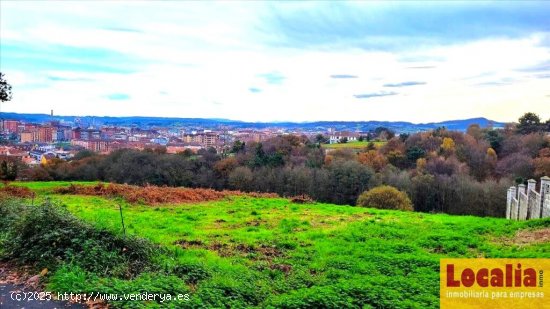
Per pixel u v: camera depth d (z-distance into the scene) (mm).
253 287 10078
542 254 13281
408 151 74312
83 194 29344
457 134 80188
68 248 11117
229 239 16188
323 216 23734
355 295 9375
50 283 9680
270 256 13891
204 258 12727
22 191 28750
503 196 51312
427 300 9406
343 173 57375
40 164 61219
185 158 67938
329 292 9305
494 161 66562
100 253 11062
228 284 9773
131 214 21625
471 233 17625
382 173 60406
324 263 12703
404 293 9781
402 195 39312
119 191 29531
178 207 25719
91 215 19578
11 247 11867
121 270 10531
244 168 63344
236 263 12531
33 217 12297
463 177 56562
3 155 56875
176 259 12086
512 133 79250
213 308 8461
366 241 15992
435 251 14734
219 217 22000
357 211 26484
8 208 16109
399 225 19859
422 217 24250
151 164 63625
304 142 85875
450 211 54938
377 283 10383
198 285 9977
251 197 32312
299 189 58812
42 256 10883
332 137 100312
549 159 55812
